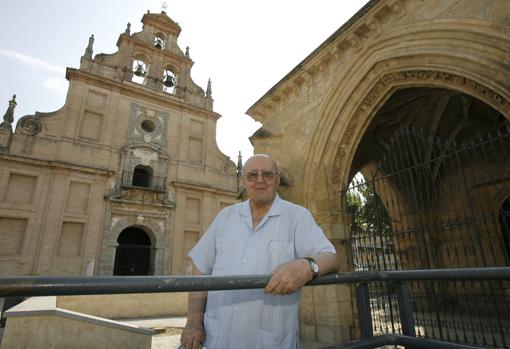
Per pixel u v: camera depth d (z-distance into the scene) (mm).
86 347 5625
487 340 6727
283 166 8383
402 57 6199
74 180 20000
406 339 1594
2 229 17422
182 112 26625
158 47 28125
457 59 5281
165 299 12500
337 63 7676
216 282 1127
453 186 11242
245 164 2197
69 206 19516
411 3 6129
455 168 11266
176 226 23156
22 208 18062
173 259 22250
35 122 19906
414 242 10883
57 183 19344
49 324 5777
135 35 27031
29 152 19188
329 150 7492
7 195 17875
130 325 5535
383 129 11047
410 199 11227
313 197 7449
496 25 4676
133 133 23562
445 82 5781
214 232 2143
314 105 8109
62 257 18391
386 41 6488
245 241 1918
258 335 1703
